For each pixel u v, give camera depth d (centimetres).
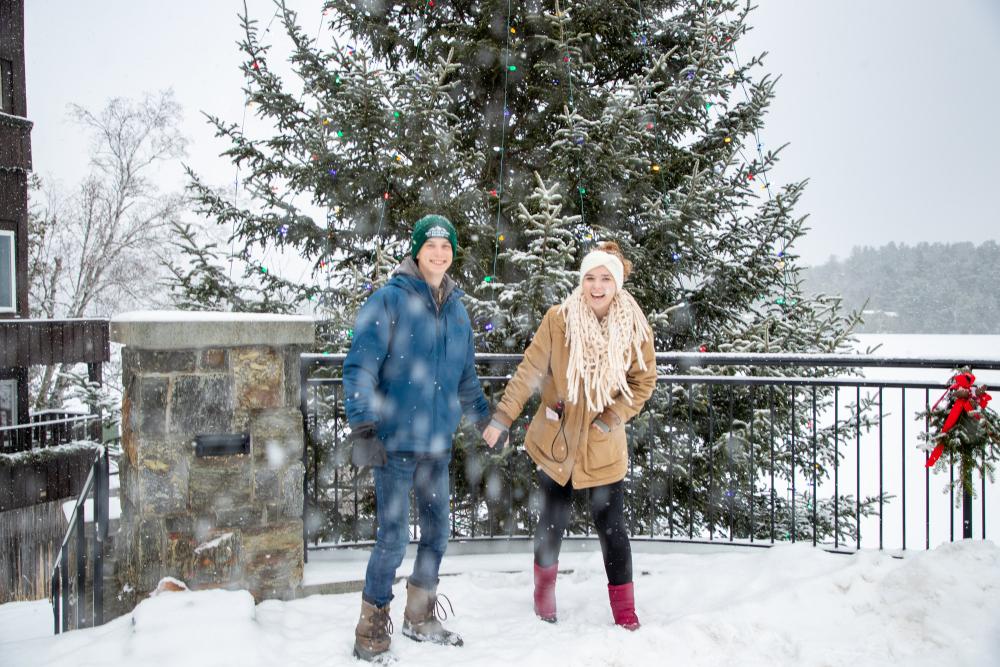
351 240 599
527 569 323
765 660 219
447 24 628
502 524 492
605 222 575
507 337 471
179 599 249
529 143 637
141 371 265
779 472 546
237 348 278
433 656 228
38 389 1855
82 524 310
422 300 231
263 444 281
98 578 277
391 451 228
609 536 251
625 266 260
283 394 286
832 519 577
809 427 546
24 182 1280
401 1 630
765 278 571
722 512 530
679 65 654
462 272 557
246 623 237
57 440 1305
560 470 252
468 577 315
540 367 260
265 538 281
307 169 544
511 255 452
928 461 305
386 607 231
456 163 536
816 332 573
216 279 564
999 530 1030
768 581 279
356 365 219
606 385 245
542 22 579
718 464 498
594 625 254
